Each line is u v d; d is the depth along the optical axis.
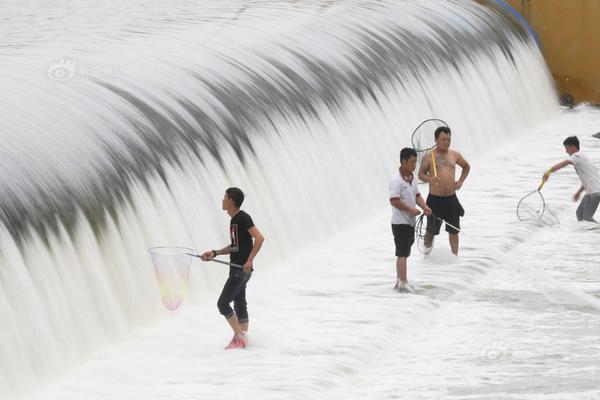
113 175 44.50
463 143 80.06
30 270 37.81
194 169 50.09
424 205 47.91
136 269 43.47
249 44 66.06
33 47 60.59
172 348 40.66
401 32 81.00
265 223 53.03
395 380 38.16
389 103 72.44
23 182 40.03
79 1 82.38
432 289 48.34
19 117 44.56
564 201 65.19
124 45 62.34
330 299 46.97
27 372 36.22
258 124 57.16
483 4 98.75
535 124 95.06
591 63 102.62
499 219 60.75
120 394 36.28
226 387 36.91
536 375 38.56
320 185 59.94
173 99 53.34
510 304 46.66
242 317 41.00
